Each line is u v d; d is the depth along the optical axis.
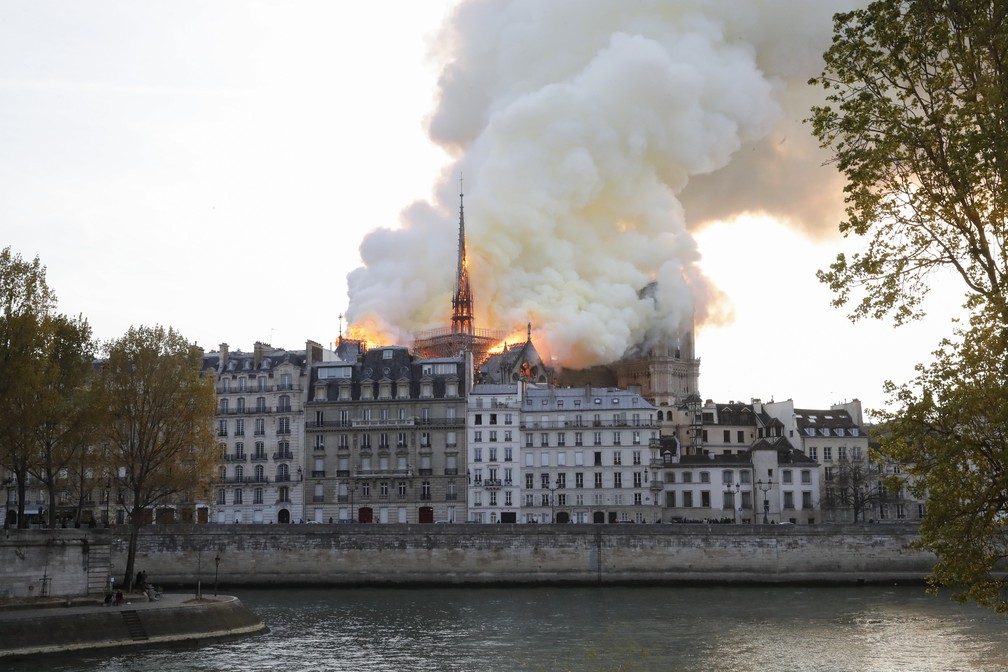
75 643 83.38
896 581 135.12
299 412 172.88
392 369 177.12
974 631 95.44
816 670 78.38
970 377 39.88
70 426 103.19
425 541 138.25
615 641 90.75
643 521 171.50
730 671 77.75
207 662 80.88
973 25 36.72
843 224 39.72
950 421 40.09
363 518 171.00
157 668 77.81
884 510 191.12
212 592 133.12
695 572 136.62
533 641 90.81
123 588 104.94
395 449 172.50
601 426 173.38
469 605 116.69
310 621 104.06
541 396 178.75
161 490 114.50
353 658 83.12
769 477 182.62
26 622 82.00
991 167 35.47
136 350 108.75
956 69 37.66
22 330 95.25
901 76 38.66
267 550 138.50
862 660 82.12
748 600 119.75
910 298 38.62
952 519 40.09
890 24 38.09
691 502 181.62
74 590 94.75
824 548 136.50
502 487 171.75
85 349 108.44
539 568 137.25
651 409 174.62
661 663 80.94
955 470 40.19
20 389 94.25
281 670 78.25
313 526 138.88
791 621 102.25
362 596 126.88
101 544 97.38
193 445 109.31
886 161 38.47
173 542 138.50
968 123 36.78
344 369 177.00
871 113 38.47
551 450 173.25
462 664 80.56
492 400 174.00
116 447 114.31
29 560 92.12
